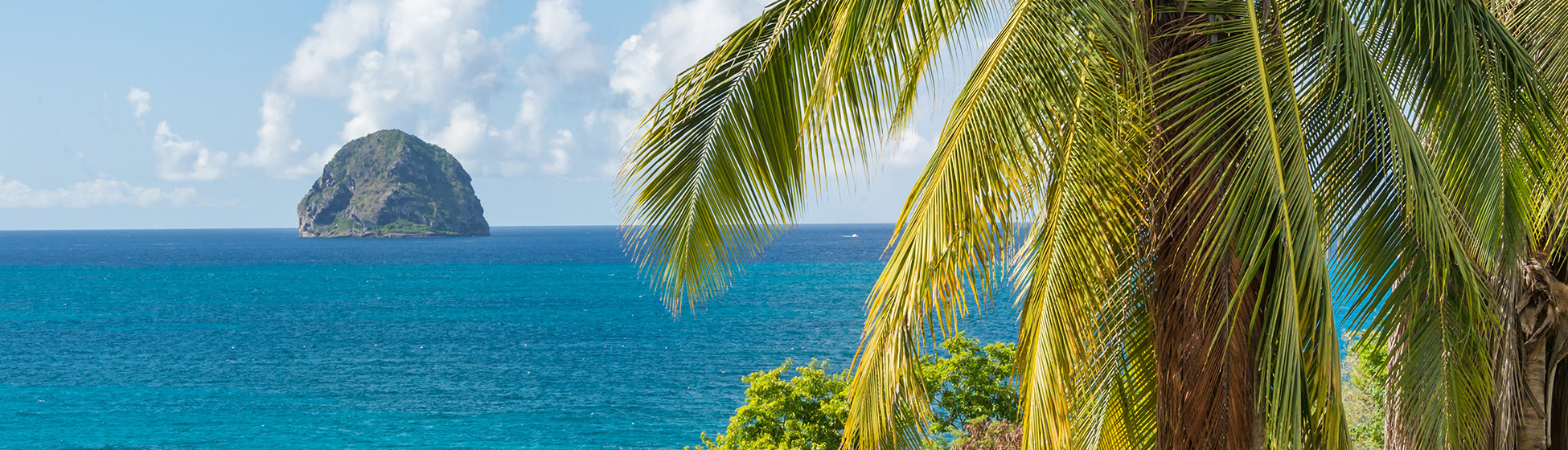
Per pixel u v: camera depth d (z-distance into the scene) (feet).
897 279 12.17
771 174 15.48
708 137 15.53
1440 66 13.57
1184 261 12.23
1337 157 12.55
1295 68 12.87
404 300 339.77
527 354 203.10
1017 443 39.70
